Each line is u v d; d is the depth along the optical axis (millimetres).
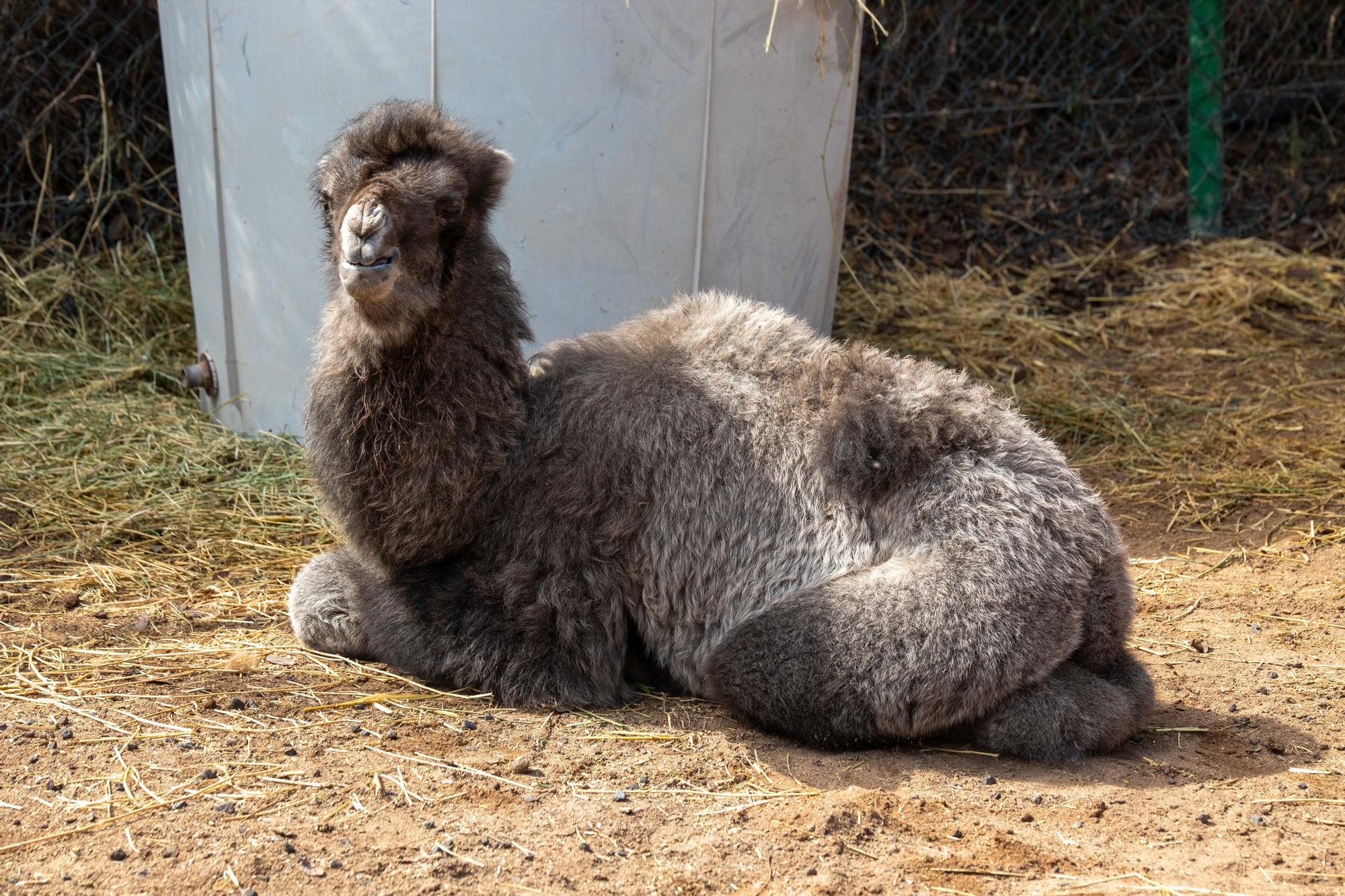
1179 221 10805
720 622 4387
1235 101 11703
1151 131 11578
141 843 3354
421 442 4305
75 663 4586
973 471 4129
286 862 3277
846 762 4020
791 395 4480
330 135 6070
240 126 6363
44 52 9234
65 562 5664
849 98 6668
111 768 3779
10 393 7512
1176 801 3818
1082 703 4051
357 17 5875
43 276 8695
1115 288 9789
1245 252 10070
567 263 6121
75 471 6539
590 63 5832
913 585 3980
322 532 6070
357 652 4727
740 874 3316
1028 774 3990
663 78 5922
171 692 4363
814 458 4332
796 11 6148
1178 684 4766
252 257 6578
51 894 3094
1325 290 9508
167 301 8602
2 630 4906
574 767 3916
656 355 4617
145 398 7570
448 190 4133
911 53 11523
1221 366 8539
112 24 9453
